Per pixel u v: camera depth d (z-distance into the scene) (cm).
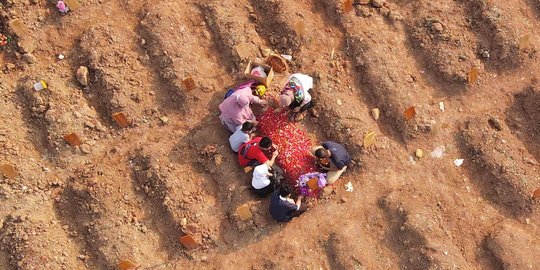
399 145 846
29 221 758
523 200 793
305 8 954
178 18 914
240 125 805
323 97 861
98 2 937
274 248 773
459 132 852
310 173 801
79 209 786
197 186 811
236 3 946
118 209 782
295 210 773
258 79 848
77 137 810
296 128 848
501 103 880
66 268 748
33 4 920
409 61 909
